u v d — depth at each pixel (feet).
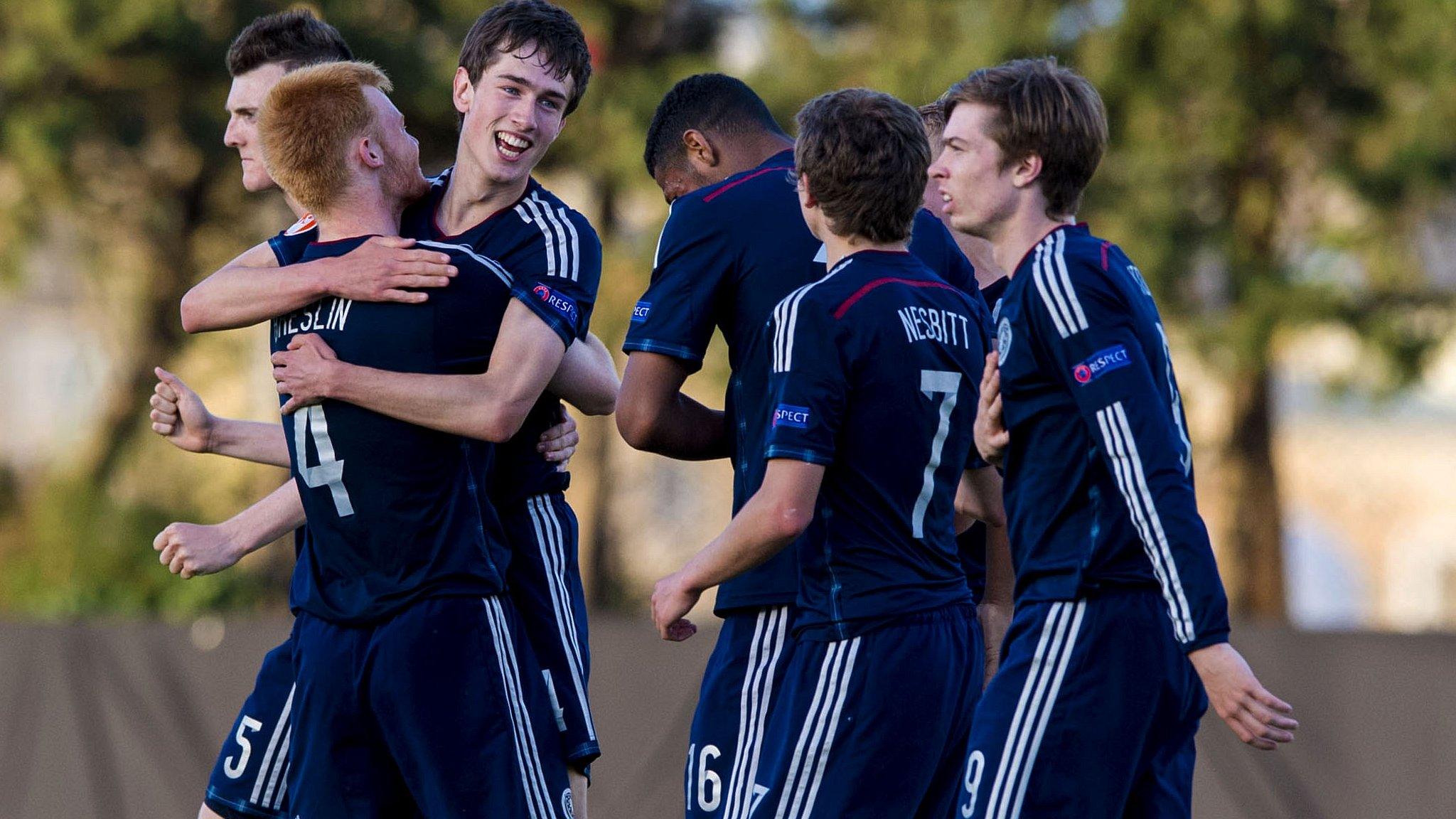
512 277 35.55
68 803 65.87
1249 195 136.67
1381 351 135.13
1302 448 293.43
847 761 33.94
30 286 171.32
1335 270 136.77
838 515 34.55
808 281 37.37
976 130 31.73
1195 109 132.36
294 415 35.14
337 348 34.78
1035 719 30.81
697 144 40.50
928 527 35.32
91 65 135.85
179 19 132.46
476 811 34.58
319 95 35.53
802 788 34.17
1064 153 31.42
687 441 39.24
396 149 36.35
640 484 219.41
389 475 34.58
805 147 34.96
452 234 36.60
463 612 34.96
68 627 67.10
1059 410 30.81
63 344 236.63
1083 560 30.73
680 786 62.18
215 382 166.81
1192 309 134.72
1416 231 138.51
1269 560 147.43
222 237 159.22
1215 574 28.96
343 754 35.88
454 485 35.22
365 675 35.04
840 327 33.96
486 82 35.70
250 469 161.48
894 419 34.45
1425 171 128.98
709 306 37.96
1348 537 292.81
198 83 140.87
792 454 33.37
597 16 146.00
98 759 66.08
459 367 35.04
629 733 62.95
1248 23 126.00
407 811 36.60
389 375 34.22
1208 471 152.97
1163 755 31.99
